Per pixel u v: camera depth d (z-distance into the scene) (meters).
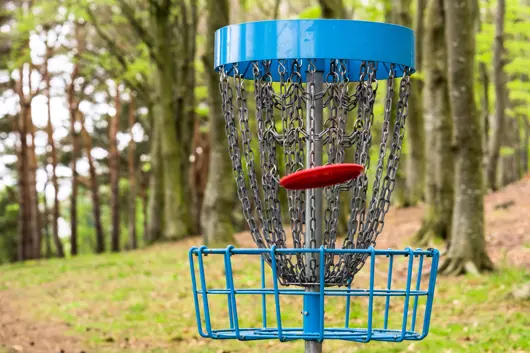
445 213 14.55
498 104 21.50
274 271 3.73
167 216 24.83
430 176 14.95
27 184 31.80
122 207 48.88
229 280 3.85
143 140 42.75
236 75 3.89
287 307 10.68
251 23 3.76
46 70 32.84
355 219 3.91
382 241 16.02
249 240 19.95
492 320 8.85
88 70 28.53
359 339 3.79
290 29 3.69
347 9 23.17
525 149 32.88
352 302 10.55
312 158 3.82
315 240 3.87
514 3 20.59
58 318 11.24
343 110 3.82
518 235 14.30
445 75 14.42
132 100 36.31
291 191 3.97
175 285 13.57
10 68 28.03
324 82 4.17
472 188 12.05
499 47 20.20
